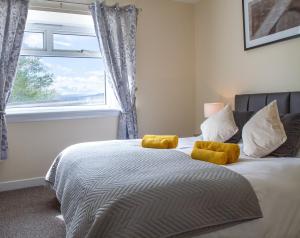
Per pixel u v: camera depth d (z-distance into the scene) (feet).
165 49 13.11
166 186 4.35
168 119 13.34
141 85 12.68
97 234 3.83
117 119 12.39
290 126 7.19
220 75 12.08
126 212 3.89
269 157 6.94
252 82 10.34
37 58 11.81
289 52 8.77
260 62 9.92
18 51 10.19
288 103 8.41
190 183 4.50
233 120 8.66
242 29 10.73
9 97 10.35
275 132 6.94
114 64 11.60
